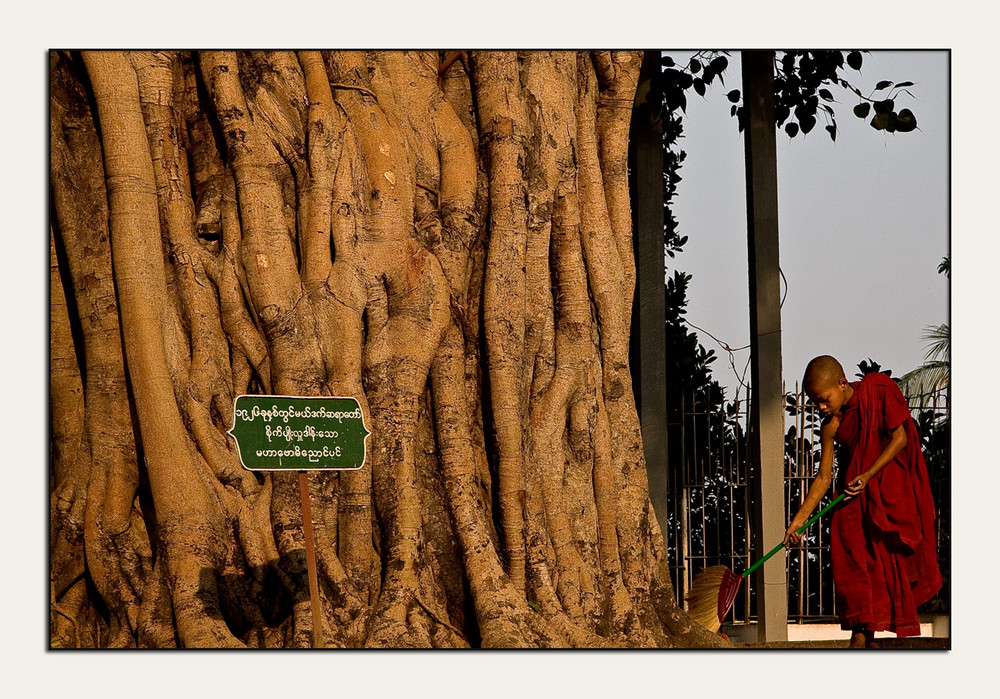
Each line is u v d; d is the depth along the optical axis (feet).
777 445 27.40
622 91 25.40
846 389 20.57
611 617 21.79
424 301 20.98
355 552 20.02
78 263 21.02
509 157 22.47
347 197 20.85
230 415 20.45
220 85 20.90
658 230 30.50
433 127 22.54
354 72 21.75
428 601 19.74
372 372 20.66
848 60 31.53
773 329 27.61
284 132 20.97
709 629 23.26
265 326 20.27
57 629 19.88
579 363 22.81
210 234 21.25
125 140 20.44
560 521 21.84
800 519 20.80
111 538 20.22
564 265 23.22
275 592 19.51
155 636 19.04
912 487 20.22
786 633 26.99
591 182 24.03
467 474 20.70
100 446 20.56
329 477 20.24
